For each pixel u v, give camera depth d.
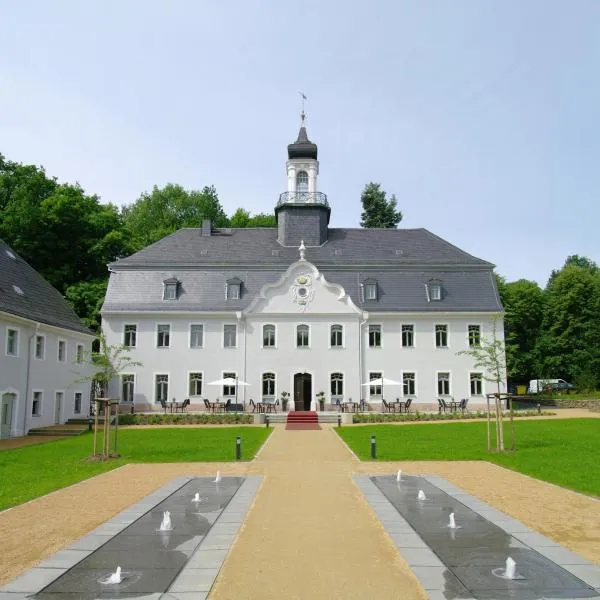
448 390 47.88
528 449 23.67
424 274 50.19
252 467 19.78
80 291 52.69
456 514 12.62
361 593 8.15
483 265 50.66
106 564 9.39
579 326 67.62
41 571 9.07
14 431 33.19
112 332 47.88
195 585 8.46
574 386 60.97
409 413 42.66
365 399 47.38
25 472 19.22
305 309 47.97
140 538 10.85
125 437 30.75
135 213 80.94
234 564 9.38
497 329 48.41
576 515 12.57
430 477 17.47
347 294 48.34
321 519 12.27
